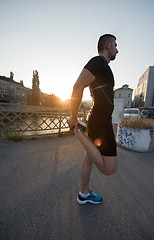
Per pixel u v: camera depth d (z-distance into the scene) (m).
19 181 1.59
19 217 1.07
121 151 2.92
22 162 2.13
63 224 1.02
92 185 1.59
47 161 2.22
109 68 0.90
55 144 3.25
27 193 1.38
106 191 1.48
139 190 1.51
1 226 0.98
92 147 0.89
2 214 1.09
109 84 0.88
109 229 0.99
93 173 1.89
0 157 2.29
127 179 1.75
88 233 0.95
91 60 0.83
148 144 2.79
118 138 3.34
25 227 0.98
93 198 1.24
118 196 1.39
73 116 0.87
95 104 0.89
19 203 1.23
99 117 0.87
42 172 1.84
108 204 1.27
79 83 0.80
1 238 0.88
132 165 2.19
